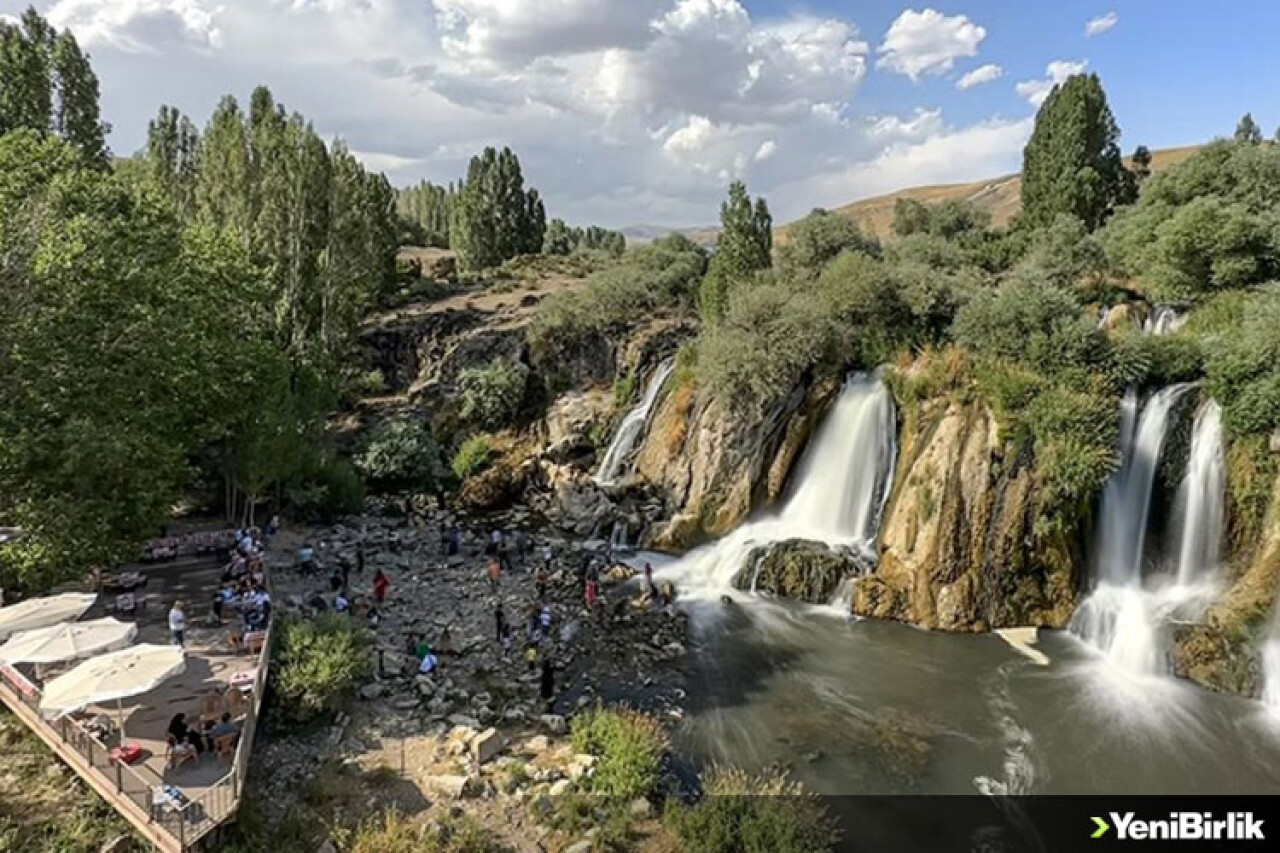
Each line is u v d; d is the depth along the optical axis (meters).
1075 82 61.50
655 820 19.78
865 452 37.28
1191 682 26.14
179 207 62.97
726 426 41.50
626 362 53.97
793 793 20.30
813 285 44.88
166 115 67.31
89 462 26.00
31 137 35.56
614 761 21.22
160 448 29.41
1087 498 30.47
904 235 69.88
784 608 33.09
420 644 27.38
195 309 33.69
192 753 19.89
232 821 18.12
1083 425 30.38
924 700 25.73
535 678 27.22
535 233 108.12
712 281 52.03
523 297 70.56
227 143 57.19
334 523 44.50
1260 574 27.02
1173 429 30.62
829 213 57.50
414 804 20.03
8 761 20.56
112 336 28.81
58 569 26.70
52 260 27.47
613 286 58.94
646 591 34.00
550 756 22.45
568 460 49.69
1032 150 65.25
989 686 26.45
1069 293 40.41
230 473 39.31
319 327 56.66
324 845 18.31
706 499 41.41
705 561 37.69
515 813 19.89
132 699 22.98
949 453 32.56
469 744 22.48
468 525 44.47
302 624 26.61
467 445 52.94
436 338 62.84
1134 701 25.23
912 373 36.78
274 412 39.47
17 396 26.64
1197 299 40.66
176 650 20.58
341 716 23.88
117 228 30.83
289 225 53.94
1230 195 46.84
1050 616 30.28
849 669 27.89
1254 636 25.98
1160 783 21.41
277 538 41.38
